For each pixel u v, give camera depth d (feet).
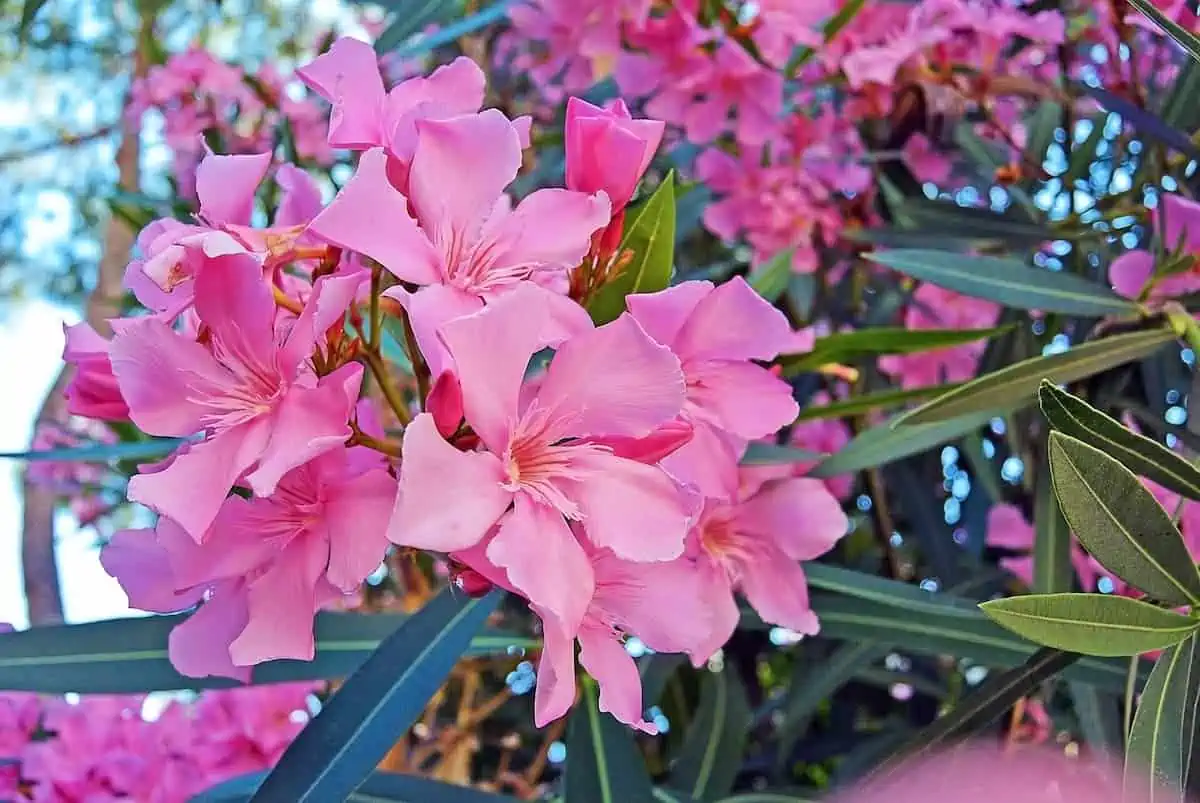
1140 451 0.69
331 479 0.67
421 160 0.68
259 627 0.67
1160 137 1.00
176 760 1.06
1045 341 1.31
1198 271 0.99
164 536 0.68
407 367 0.96
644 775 0.92
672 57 1.26
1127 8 1.12
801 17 1.27
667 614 0.68
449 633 0.77
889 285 1.47
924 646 0.95
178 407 0.67
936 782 0.83
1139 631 0.65
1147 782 0.67
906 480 1.35
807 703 1.20
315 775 0.70
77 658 0.86
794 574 0.89
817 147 1.41
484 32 1.72
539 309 0.64
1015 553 1.36
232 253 0.66
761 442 0.95
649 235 0.81
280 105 1.71
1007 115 1.42
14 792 1.08
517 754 1.63
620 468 0.66
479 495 0.62
